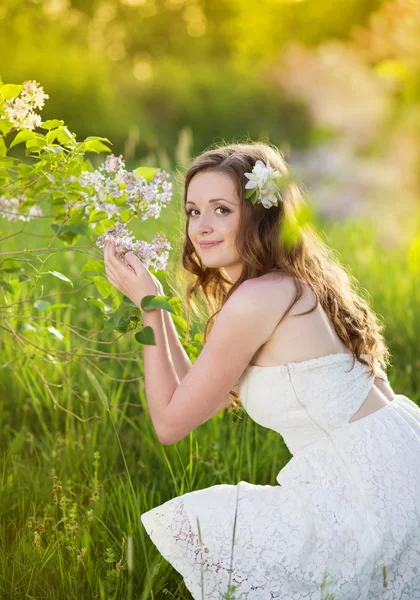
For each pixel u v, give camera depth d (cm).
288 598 148
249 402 171
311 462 159
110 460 249
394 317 388
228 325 161
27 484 225
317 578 148
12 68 1378
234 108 1504
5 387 289
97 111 1406
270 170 164
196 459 231
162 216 541
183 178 194
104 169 181
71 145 180
